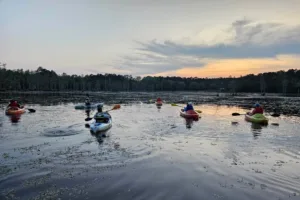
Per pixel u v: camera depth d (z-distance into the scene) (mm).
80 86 150125
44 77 133125
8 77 117000
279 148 13195
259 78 139000
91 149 12656
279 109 34250
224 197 7383
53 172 9352
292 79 119875
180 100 56875
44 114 27266
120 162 10602
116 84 159625
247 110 33562
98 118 19172
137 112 30453
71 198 7262
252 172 9539
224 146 13547
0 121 21875
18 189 7863
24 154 11648
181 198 7289
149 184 8297
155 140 14852
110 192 7664
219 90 150125
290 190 7910
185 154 11906
